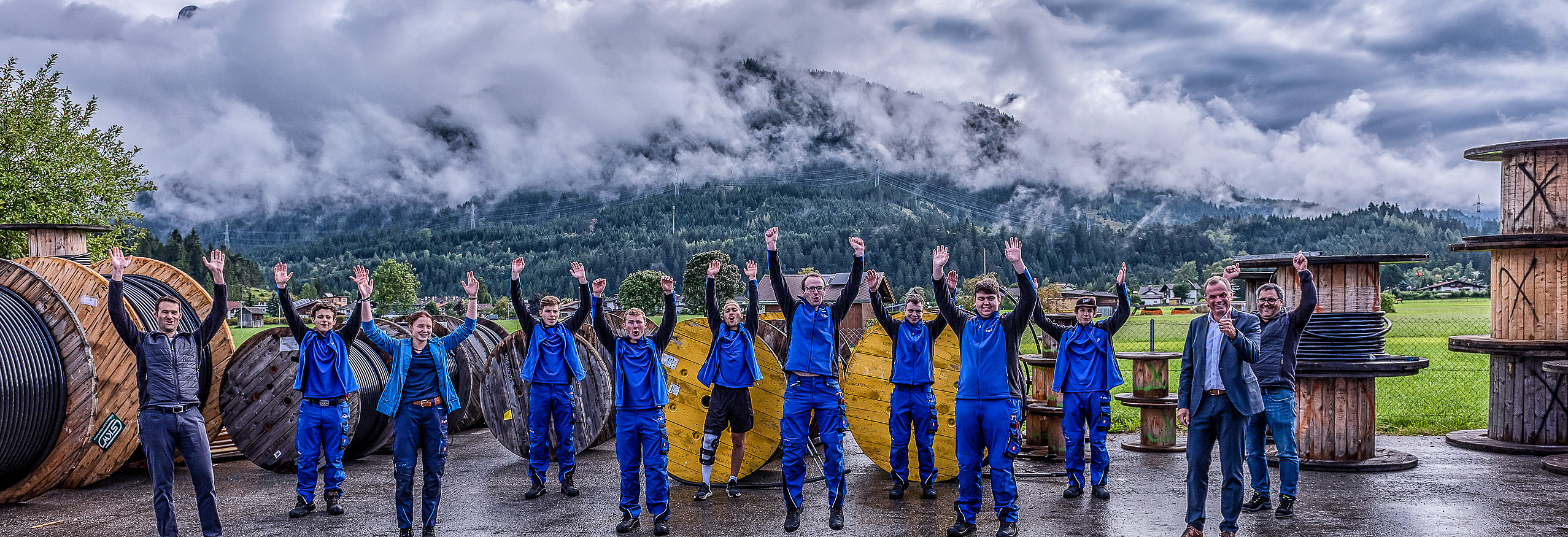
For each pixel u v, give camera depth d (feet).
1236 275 23.20
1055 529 21.25
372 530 22.09
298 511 23.65
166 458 19.53
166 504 19.53
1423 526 20.99
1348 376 27.96
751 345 25.36
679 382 27.73
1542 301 31.53
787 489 21.67
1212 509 23.13
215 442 32.81
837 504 21.71
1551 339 31.30
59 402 25.07
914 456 27.91
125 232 89.15
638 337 21.98
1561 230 31.32
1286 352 22.09
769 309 158.30
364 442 32.50
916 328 24.31
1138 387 32.42
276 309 336.29
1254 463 22.49
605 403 32.45
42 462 25.17
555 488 27.30
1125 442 34.06
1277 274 30.19
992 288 20.39
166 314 19.77
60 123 83.10
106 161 86.33
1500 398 32.30
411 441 20.88
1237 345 18.80
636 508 21.84
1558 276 31.35
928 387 24.20
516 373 32.27
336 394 24.03
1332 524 21.17
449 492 26.81
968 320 20.77
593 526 22.27
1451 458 30.19
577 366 26.27
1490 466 28.68
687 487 27.04
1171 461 30.37
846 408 27.96
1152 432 32.09
